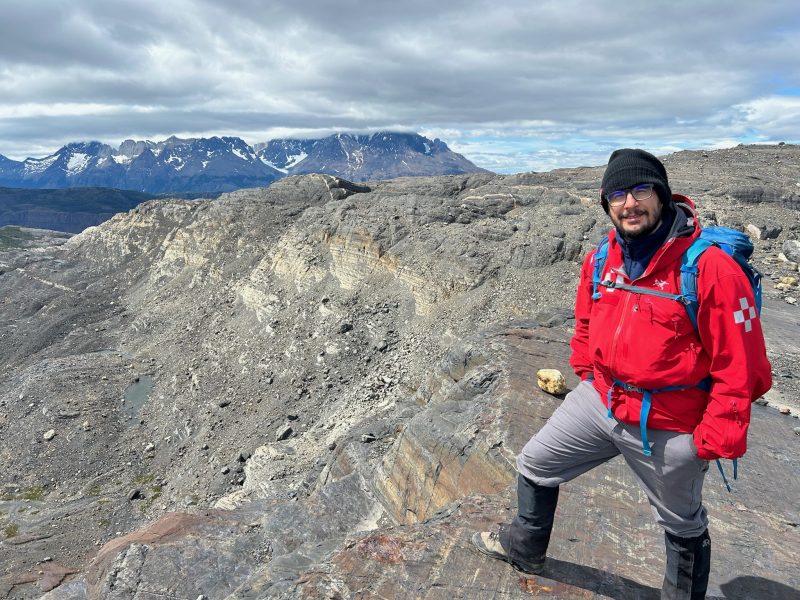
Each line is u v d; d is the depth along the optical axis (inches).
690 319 127.0
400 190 2161.7
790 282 810.2
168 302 2851.9
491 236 1466.5
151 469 1620.3
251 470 1095.0
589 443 155.0
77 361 2412.6
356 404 1236.5
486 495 243.4
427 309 1440.7
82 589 553.0
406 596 175.5
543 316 592.1
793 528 230.5
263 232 2758.4
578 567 187.9
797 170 1685.5
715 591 186.1
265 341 1868.8
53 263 4033.0
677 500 144.3
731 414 121.8
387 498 453.4
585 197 1641.2
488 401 381.1
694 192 1416.1
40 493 1576.0
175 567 510.6
